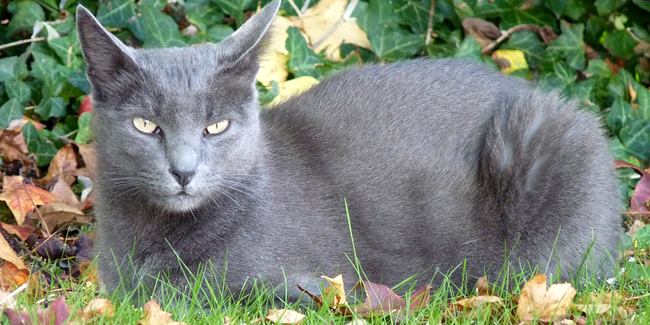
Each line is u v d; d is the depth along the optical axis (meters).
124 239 4.27
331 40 6.57
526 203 4.66
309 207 4.37
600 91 6.64
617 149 6.17
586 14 6.89
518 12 6.76
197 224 4.20
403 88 4.86
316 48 6.55
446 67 5.03
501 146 4.63
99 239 4.40
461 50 6.50
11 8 6.36
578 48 6.69
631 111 6.30
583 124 4.81
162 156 3.92
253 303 4.16
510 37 6.74
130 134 3.96
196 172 3.90
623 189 5.83
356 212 4.50
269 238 4.25
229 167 4.09
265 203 4.25
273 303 4.17
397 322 4.15
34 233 5.34
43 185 5.82
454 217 4.64
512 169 4.63
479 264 4.71
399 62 5.14
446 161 4.68
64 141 6.07
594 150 4.75
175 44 6.29
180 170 3.85
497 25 6.88
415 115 4.75
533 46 6.75
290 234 4.28
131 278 4.30
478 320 3.97
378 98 4.81
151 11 6.27
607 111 6.56
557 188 4.66
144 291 4.25
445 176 4.65
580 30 6.71
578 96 6.56
